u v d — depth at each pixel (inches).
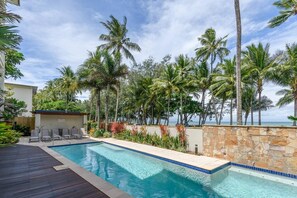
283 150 229.9
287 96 754.2
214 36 919.0
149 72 1081.4
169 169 278.7
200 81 864.9
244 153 269.9
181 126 388.5
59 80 1106.7
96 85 688.4
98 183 160.4
